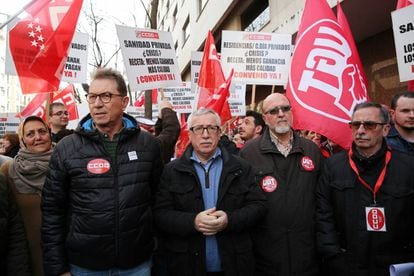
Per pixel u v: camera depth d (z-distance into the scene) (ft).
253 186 9.30
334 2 21.76
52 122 17.38
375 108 8.71
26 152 10.07
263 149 10.16
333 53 12.57
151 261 9.07
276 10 31.40
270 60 17.84
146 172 8.48
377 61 26.17
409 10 11.33
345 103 12.22
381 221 8.42
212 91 15.92
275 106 10.07
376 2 21.17
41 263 9.71
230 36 17.61
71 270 8.20
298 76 12.73
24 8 13.75
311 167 9.96
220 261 8.73
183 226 8.48
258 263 9.68
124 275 8.18
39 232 9.75
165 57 15.70
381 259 8.36
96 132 8.21
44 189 8.30
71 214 8.18
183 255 8.73
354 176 8.91
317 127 12.08
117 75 8.52
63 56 14.32
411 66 11.35
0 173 8.73
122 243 7.97
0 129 33.32
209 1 52.70
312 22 12.95
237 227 8.59
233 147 14.19
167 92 23.52
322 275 9.85
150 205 8.72
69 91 25.25
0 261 8.46
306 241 9.48
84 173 8.01
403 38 11.48
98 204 7.91
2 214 8.39
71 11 14.43
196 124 9.01
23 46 13.67
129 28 14.87
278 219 9.55
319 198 9.45
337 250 8.83
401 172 8.56
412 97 10.96
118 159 8.25
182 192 8.96
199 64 21.57
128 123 8.93
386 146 8.85
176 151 21.15
